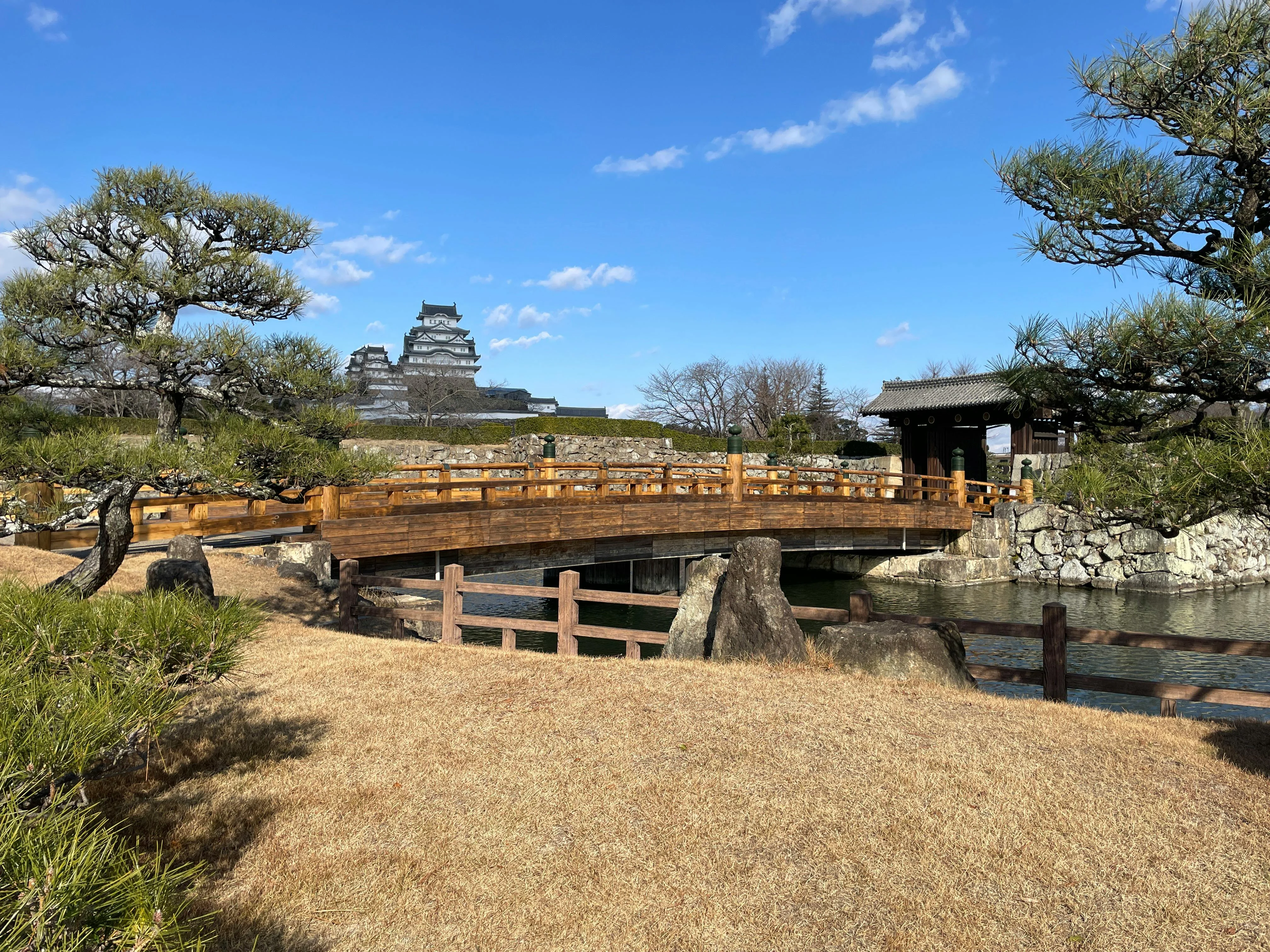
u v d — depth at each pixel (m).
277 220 8.41
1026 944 3.32
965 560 22.84
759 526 17.16
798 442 34.06
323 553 12.57
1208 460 4.53
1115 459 5.58
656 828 4.33
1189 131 5.07
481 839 4.25
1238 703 6.12
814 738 5.51
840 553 25.19
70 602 3.46
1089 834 4.15
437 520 12.23
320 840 4.24
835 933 3.43
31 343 6.79
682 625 9.18
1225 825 4.21
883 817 4.38
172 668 3.42
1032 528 23.89
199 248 8.02
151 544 13.28
